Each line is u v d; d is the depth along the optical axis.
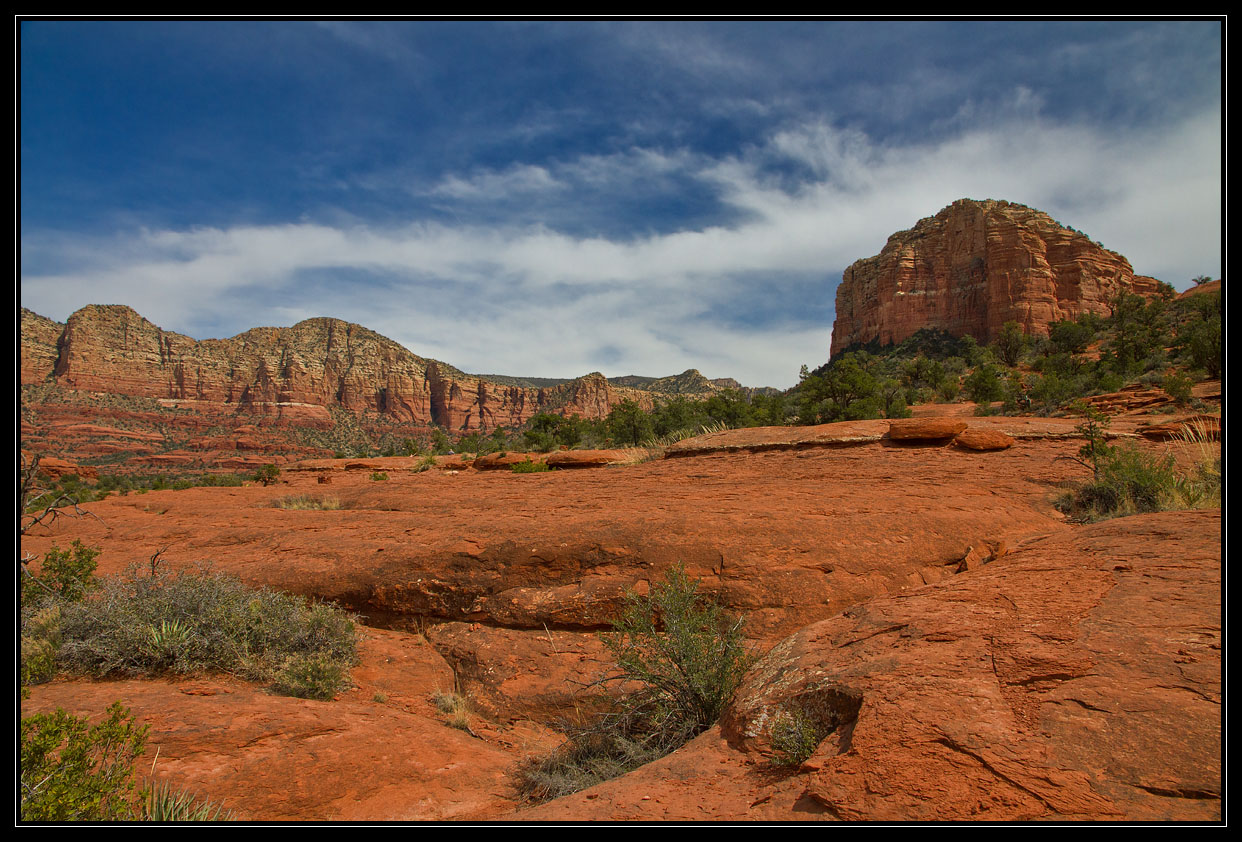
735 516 8.44
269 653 6.87
